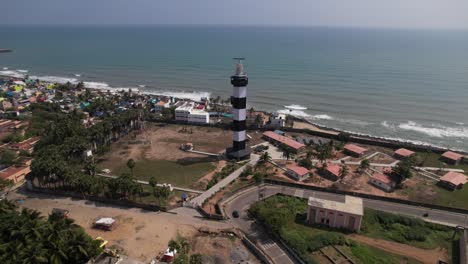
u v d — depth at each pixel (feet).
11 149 410.93
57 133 412.98
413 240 257.55
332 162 406.62
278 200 313.73
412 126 581.53
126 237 256.52
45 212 287.89
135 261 224.94
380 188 342.85
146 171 377.30
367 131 563.48
